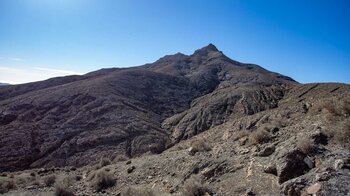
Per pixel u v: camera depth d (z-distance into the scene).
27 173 30.52
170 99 112.31
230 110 85.56
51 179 21.08
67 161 56.75
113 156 53.44
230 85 135.00
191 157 16.70
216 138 24.95
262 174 11.62
